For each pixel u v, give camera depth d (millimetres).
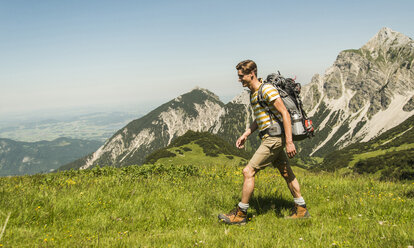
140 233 4746
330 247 3598
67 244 4109
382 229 4047
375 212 5230
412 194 6770
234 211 5477
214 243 3996
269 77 5391
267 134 5277
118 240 4180
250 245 3756
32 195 6488
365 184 8516
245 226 5137
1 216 5098
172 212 5922
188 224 5328
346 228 4438
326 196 7156
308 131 5062
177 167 10953
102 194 6816
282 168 5625
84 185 7969
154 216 5664
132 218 5434
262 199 6785
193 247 3869
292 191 5602
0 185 8539
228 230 4586
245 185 5340
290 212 5801
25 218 5168
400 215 4949
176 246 3873
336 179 9625
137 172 10016
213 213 5973
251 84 5402
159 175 9812
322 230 4215
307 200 6770
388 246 3426
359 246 3559
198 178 9398
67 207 5797
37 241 4227
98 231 4832
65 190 7184
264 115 5277
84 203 6160
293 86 5203
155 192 7266
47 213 5430
